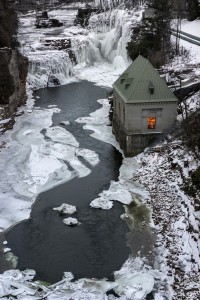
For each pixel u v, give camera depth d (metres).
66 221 37.50
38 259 32.97
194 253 31.61
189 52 71.94
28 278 30.53
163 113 47.81
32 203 40.88
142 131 48.38
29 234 36.16
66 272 31.34
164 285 29.53
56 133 58.06
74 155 51.19
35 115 65.81
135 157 49.19
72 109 69.38
